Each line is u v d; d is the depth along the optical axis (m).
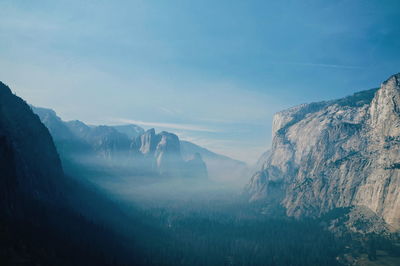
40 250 163.88
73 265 172.50
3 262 140.00
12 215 178.50
